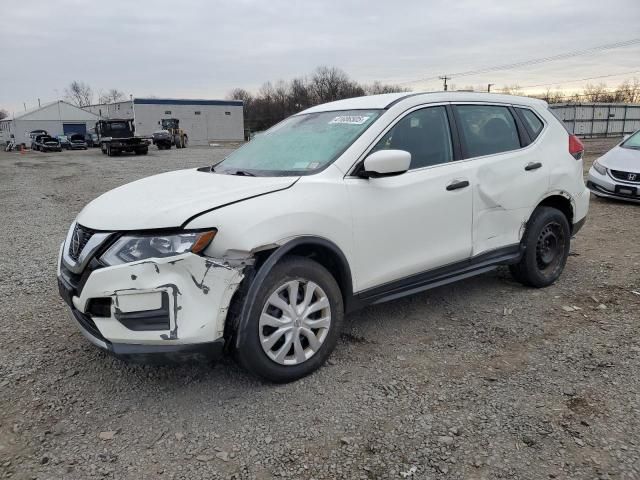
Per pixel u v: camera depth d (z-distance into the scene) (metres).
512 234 4.47
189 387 3.23
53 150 45.50
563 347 3.67
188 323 2.82
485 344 3.75
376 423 2.82
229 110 61.25
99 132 37.03
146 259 2.79
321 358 3.34
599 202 9.50
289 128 4.27
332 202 3.29
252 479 2.42
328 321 3.33
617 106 44.50
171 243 2.82
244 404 3.03
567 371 3.32
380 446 2.63
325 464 2.51
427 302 4.58
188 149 41.78
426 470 2.45
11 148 53.81
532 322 4.12
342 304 3.42
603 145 31.36
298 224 3.10
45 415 2.96
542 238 4.76
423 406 2.97
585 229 7.32
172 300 2.79
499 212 4.30
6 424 2.88
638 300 4.53
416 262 3.78
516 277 4.86
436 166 3.92
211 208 2.95
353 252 3.41
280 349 3.14
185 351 2.83
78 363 3.58
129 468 2.51
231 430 2.79
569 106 42.22
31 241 7.61
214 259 2.86
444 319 4.21
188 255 2.80
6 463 2.55
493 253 4.34
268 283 3.01
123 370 3.47
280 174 3.56
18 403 3.09
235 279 2.91
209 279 2.85
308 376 3.32
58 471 2.49
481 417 2.85
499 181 4.26
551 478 2.37
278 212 3.05
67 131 72.62
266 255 3.07
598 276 5.20
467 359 3.53
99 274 2.83
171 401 3.09
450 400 3.03
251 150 4.25
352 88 86.94
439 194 3.84
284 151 3.90
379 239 3.54
